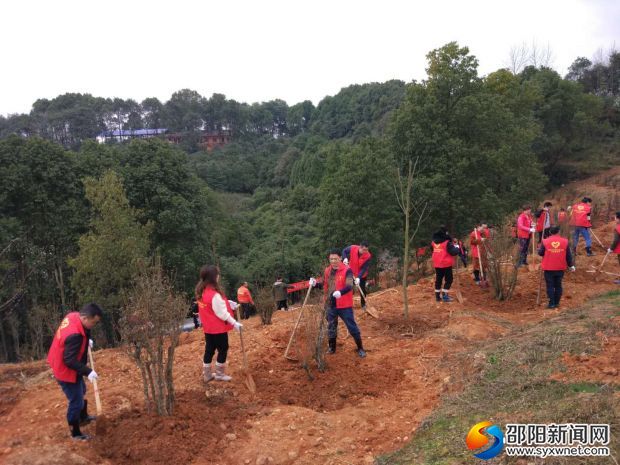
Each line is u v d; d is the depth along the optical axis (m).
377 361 7.07
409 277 20.77
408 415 5.43
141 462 4.39
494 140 23.64
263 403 5.75
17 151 21.62
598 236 16.09
